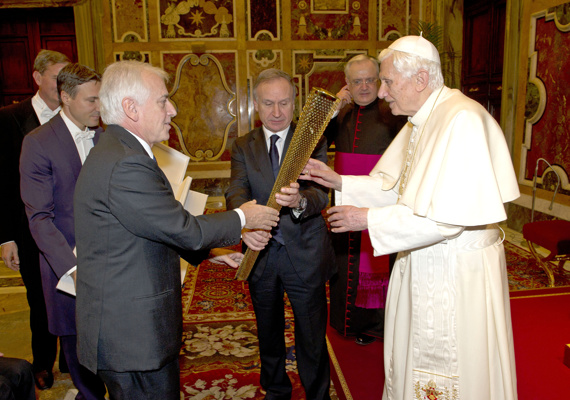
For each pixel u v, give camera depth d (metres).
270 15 7.14
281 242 2.04
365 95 2.79
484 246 1.69
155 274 1.48
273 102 1.95
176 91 7.18
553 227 3.87
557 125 4.79
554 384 2.41
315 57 7.27
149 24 6.99
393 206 1.68
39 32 7.52
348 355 2.87
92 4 6.84
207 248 1.55
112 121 1.51
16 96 7.66
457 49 7.06
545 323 3.11
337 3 7.18
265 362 2.28
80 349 1.50
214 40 7.13
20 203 2.51
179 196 2.03
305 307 2.09
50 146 2.00
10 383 1.65
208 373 2.74
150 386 1.52
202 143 7.37
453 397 1.68
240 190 2.06
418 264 1.72
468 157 1.55
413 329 1.74
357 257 2.84
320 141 2.22
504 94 5.65
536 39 5.07
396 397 1.85
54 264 1.93
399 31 7.32
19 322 3.57
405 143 2.08
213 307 3.74
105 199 1.40
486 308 1.66
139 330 1.45
